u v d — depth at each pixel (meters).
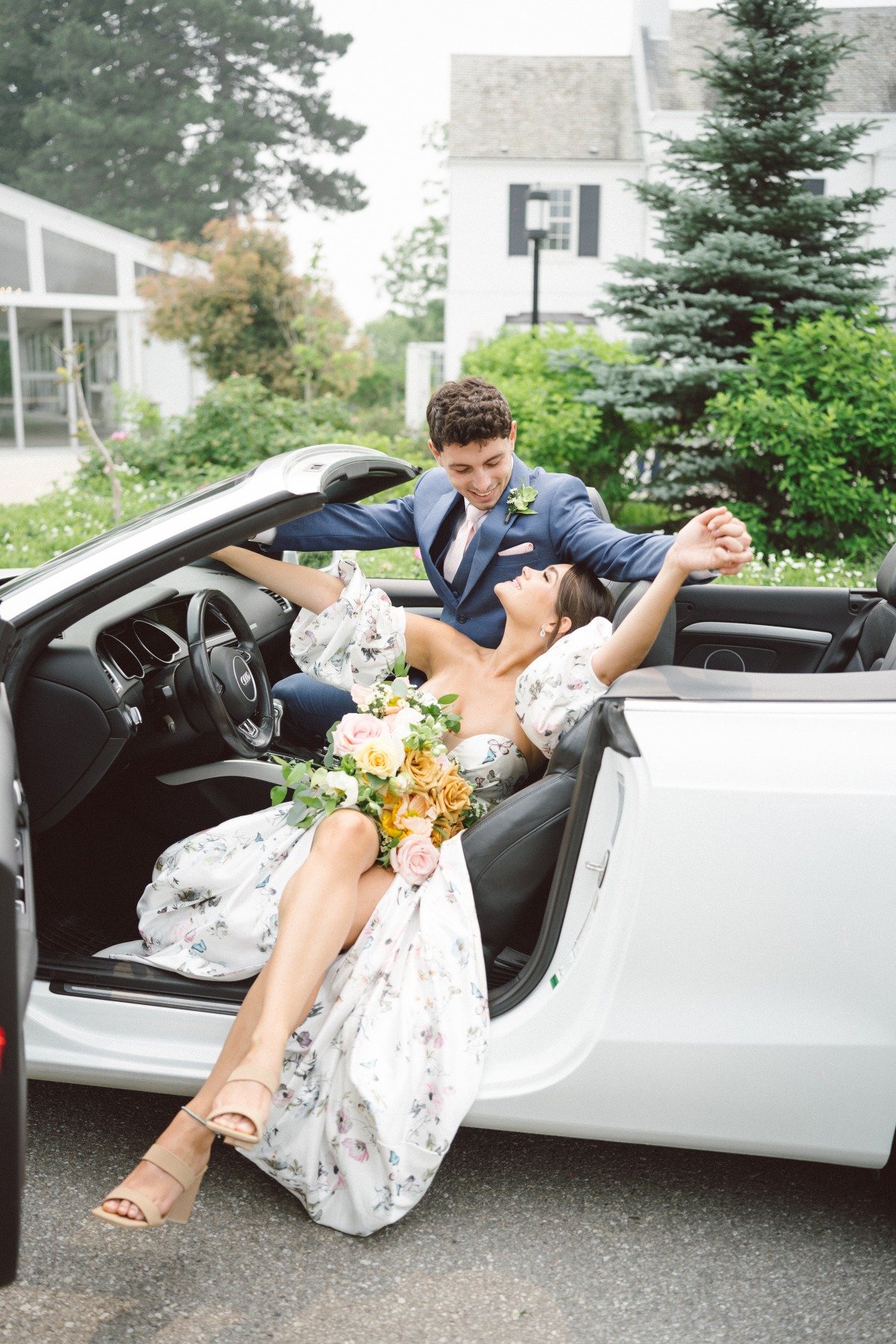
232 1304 1.91
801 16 10.54
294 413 12.77
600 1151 2.37
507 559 2.75
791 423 9.34
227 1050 2.03
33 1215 2.12
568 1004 2.02
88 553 2.33
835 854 1.85
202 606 2.77
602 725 1.99
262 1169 2.13
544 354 10.80
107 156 28.98
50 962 2.28
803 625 3.56
